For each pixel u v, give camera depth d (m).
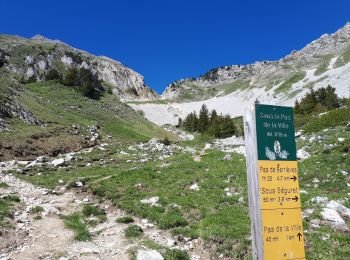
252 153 8.75
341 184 22.28
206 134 96.62
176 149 49.28
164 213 20.05
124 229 18.28
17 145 42.16
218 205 20.91
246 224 17.66
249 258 14.66
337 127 40.72
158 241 16.88
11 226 17.05
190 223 18.78
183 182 26.22
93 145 55.84
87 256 14.88
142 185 26.30
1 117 49.88
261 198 8.58
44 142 47.84
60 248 15.63
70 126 63.28
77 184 27.42
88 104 96.19
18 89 80.69
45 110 69.00
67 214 20.52
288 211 8.84
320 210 18.38
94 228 18.44
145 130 92.38
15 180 28.58
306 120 64.38
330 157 27.14
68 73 114.81
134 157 42.50
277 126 8.94
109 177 29.52
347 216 17.88
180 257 15.05
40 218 19.05
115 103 112.31
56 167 35.66
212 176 27.22
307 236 15.96
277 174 8.81
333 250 14.72
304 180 23.95
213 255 15.45
